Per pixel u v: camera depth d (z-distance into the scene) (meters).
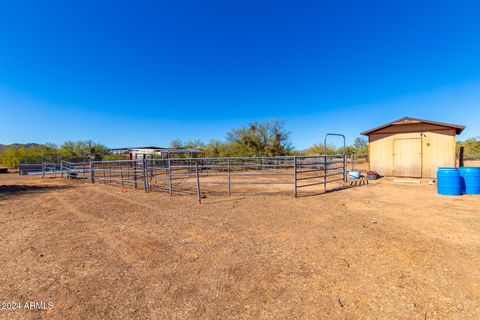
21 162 26.17
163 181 13.36
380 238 4.09
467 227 4.57
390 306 2.31
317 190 9.40
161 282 2.82
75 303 2.45
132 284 2.79
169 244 4.01
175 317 2.21
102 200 8.12
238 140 25.70
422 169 12.34
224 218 5.52
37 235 4.55
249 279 2.85
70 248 3.90
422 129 12.34
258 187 10.70
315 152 28.03
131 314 2.26
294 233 4.41
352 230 4.53
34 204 7.61
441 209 6.00
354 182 11.45
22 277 2.99
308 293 2.55
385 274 2.91
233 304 2.39
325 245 3.83
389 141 13.23
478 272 2.92
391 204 6.68
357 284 2.70
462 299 2.40
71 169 16.23
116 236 4.44
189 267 3.18
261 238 4.19
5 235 4.57
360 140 32.22
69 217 5.89
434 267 3.06
